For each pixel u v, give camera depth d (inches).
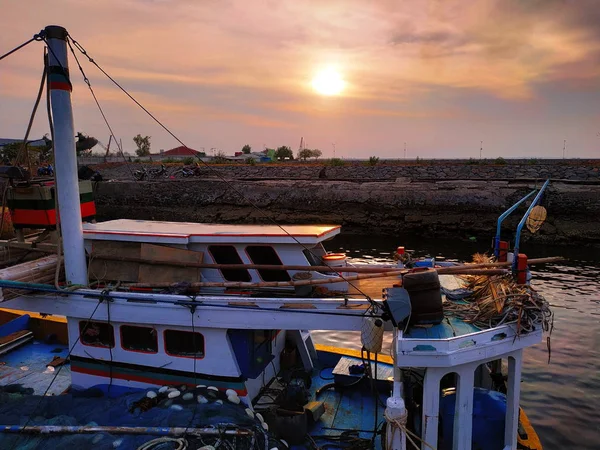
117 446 271.1
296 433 303.4
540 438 412.2
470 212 1471.5
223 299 301.7
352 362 387.5
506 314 262.1
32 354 446.3
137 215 1846.7
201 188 1819.6
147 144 4015.8
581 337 636.1
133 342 331.3
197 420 284.4
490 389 341.7
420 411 304.2
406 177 1915.6
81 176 400.2
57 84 313.9
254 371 326.3
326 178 1987.0
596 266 1062.4
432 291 265.1
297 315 297.3
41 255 389.1
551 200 1390.3
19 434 289.0
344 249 1286.9
